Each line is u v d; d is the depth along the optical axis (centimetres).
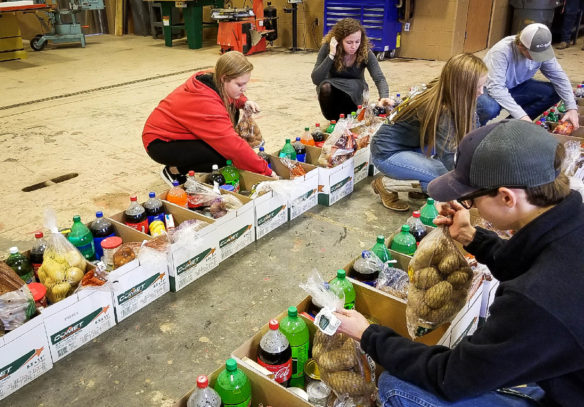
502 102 346
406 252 217
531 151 102
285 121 471
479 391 106
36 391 176
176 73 705
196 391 138
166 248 217
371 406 152
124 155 394
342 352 154
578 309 93
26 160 383
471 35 851
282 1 915
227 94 279
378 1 771
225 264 250
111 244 214
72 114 509
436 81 270
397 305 179
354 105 404
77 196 320
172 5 910
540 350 96
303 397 158
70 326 189
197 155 291
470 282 168
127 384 180
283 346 158
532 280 98
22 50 816
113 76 688
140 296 215
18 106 538
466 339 112
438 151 256
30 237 269
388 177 303
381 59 812
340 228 286
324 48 400
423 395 124
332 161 315
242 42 845
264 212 270
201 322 211
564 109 400
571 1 861
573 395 102
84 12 1084
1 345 167
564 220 101
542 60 332
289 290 231
